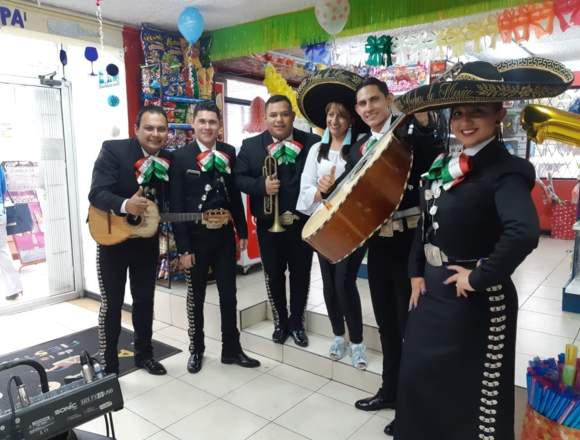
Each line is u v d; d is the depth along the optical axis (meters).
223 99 4.57
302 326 3.04
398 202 1.82
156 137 2.68
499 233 1.48
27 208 4.77
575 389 1.70
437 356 1.55
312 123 2.71
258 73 4.81
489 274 1.37
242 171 2.84
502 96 1.32
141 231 2.71
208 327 3.53
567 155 6.55
